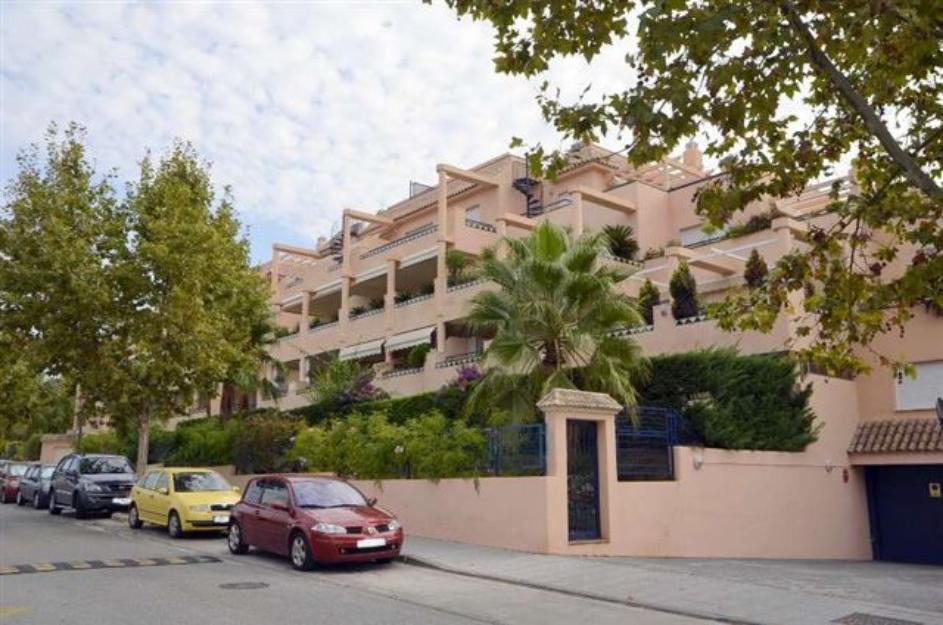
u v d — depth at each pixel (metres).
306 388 32.94
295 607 9.80
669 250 23.48
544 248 17.95
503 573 12.20
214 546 16.20
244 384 31.20
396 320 32.28
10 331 21.17
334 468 19.86
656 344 20.42
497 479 15.05
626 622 9.08
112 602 10.08
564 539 14.01
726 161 8.52
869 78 8.31
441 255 30.62
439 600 10.36
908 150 8.39
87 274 20.41
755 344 18.31
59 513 24.50
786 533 17.05
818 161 8.54
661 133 7.54
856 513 18.80
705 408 16.67
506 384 17.23
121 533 18.69
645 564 13.07
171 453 30.25
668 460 15.74
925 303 17.91
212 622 8.92
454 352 31.33
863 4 7.12
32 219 21.16
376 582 11.81
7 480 31.17
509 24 7.75
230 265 22.77
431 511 16.47
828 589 11.08
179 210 21.30
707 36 6.99
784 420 17.34
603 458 14.77
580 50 7.83
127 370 21.62
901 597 10.62
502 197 33.78
